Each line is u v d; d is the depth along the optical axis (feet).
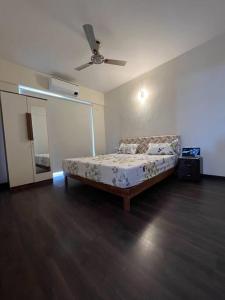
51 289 3.31
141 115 14.74
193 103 11.30
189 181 10.67
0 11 7.36
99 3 7.14
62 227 5.73
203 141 11.05
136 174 7.21
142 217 6.21
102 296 3.11
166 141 12.65
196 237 4.84
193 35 9.67
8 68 11.07
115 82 15.66
